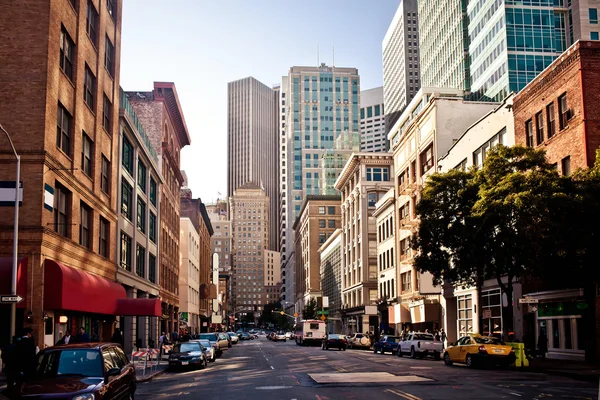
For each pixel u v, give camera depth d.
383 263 74.75
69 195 30.17
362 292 86.12
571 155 32.88
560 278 28.81
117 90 40.69
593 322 30.12
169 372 31.20
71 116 30.83
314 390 19.20
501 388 19.16
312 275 136.88
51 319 27.28
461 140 48.22
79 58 31.83
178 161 75.62
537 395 17.14
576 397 16.61
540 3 105.06
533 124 37.03
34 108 26.47
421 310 56.62
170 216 67.81
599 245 26.84
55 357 12.74
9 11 27.02
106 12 38.31
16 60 26.72
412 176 62.09
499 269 30.25
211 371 30.38
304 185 189.88
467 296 47.19
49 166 26.88
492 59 109.88
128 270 44.78
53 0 27.62
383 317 74.06
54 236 27.17
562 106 34.31
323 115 194.62
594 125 31.62
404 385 20.34
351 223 95.69
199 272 100.00
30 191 25.92
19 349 16.11
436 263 33.66
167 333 64.69
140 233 49.19
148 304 35.69
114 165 39.81
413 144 61.75
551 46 104.06
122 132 42.22
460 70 125.19
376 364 32.19
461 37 125.19
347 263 98.81
